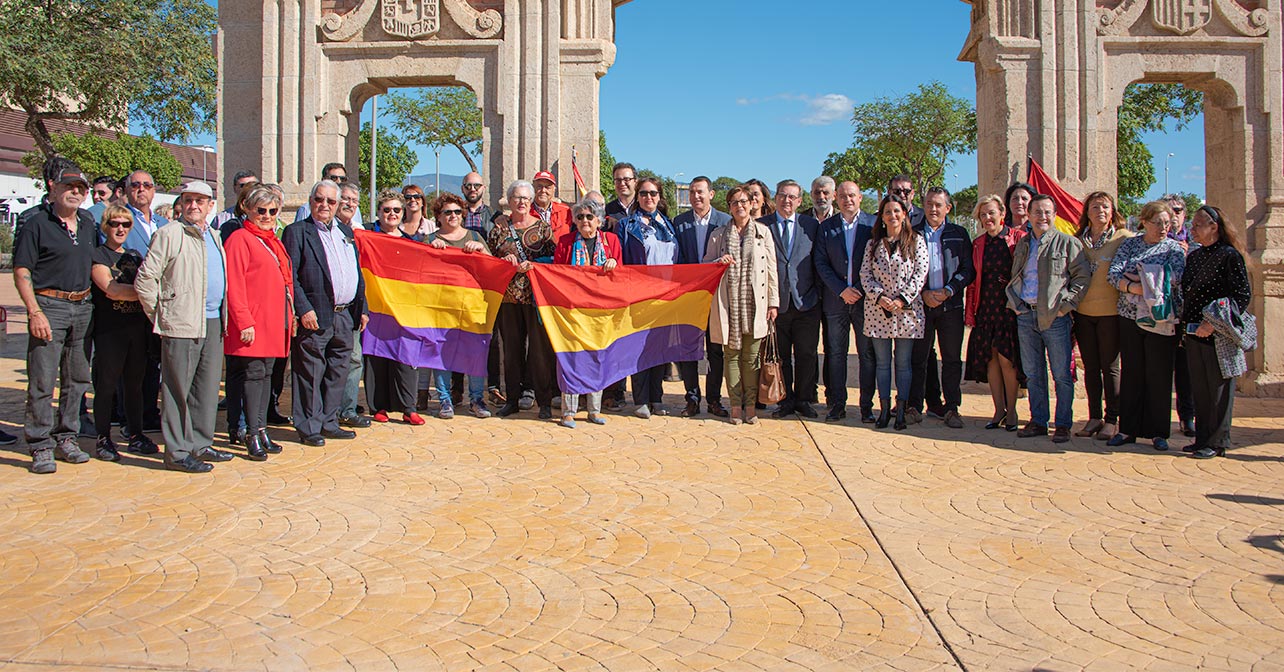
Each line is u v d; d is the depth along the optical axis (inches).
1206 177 472.4
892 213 324.5
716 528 215.0
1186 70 440.1
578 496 242.4
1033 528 215.8
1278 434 328.5
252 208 283.4
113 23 665.0
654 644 151.9
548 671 141.9
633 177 377.4
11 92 650.8
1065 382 311.4
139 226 321.1
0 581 179.5
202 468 266.5
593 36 450.3
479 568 187.6
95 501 235.8
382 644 151.6
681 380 481.4
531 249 357.4
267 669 142.9
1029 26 441.7
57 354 269.4
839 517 224.1
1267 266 426.9
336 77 455.2
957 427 338.6
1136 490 250.7
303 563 190.1
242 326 274.1
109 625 159.0
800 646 151.5
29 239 262.7
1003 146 443.8
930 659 146.8
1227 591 175.6
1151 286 290.4
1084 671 142.3
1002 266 331.9
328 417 313.4
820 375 518.0
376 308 338.0
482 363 346.6
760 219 362.3
